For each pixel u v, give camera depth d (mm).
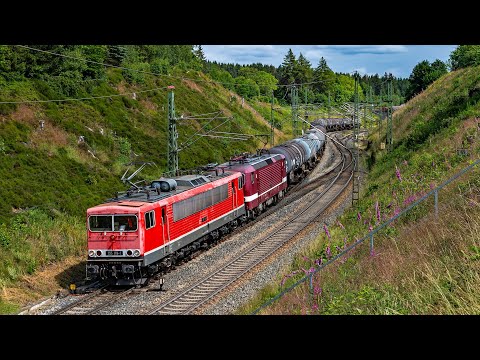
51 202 28312
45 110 36188
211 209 26219
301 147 48875
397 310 10516
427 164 25578
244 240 27750
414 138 39969
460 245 11945
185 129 50594
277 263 22656
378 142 58094
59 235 25094
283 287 16938
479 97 35188
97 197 31344
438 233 13383
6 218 25062
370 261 14344
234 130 61344
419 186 21734
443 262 11844
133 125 44062
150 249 20750
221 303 18234
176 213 22734
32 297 19719
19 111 34188
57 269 22609
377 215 19641
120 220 20297
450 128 30875
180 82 61781
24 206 26906
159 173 39312
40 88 37750
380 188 29453
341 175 48750
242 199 30766
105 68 47500
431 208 16984
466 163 19875
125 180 23422
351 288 13344
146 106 49438
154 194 22562
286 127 87312
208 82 72750
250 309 15828
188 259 24938
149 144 42781
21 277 20734
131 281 20547
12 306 18219
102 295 19797
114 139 39625
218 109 63562
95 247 20641
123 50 54875
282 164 39719
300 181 48750
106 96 41438
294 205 36438
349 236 20781
